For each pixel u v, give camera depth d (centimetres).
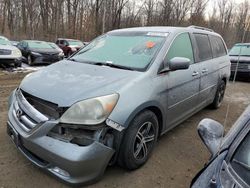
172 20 4881
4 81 902
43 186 309
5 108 563
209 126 222
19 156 367
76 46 2058
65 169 280
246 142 181
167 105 389
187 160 392
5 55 1169
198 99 503
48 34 4091
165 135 473
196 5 4928
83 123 283
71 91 305
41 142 291
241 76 1149
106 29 4181
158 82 363
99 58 408
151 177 338
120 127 301
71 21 4162
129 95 315
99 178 299
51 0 4072
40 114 301
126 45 420
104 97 296
